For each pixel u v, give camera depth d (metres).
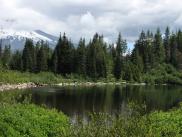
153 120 26.09
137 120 12.42
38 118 26.62
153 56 181.12
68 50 150.00
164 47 195.12
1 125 22.80
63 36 151.12
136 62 170.62
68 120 28.88
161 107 65.19
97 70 152.50
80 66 148.12
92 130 12.29
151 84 159.50
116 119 12.75
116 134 11.90
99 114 13.05
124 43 177.62
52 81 133.25
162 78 169.00
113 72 161.62
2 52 174.25
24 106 29.02
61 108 61.16
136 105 13.44
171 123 25.69
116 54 174.38
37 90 98.44
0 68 98.50
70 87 117.56
